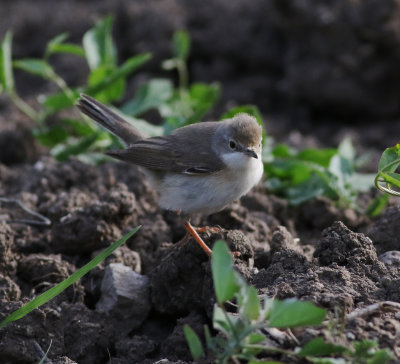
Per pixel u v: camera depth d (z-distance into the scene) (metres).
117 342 8.89
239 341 6.55
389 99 17.02
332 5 16.42
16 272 9.97
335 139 16.81
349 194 12.52
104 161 13.89
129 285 9.38
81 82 18.64
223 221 11.13
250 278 8.66
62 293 9.50
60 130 14.54
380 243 10.20
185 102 15.75
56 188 12.58
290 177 12.95
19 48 19.55
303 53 17.27
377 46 16.47
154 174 10.77
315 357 6.83
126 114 13.95
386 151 9.00
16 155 14.78
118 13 19.64
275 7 17.02
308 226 12.25
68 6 20.56
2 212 11.76
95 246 10.48
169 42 18.78
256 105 18.20
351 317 7.39
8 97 17.36
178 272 9.08
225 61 18.77
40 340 8.49
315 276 8.17
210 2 19.38
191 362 7.79
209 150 10.22
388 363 6.77
